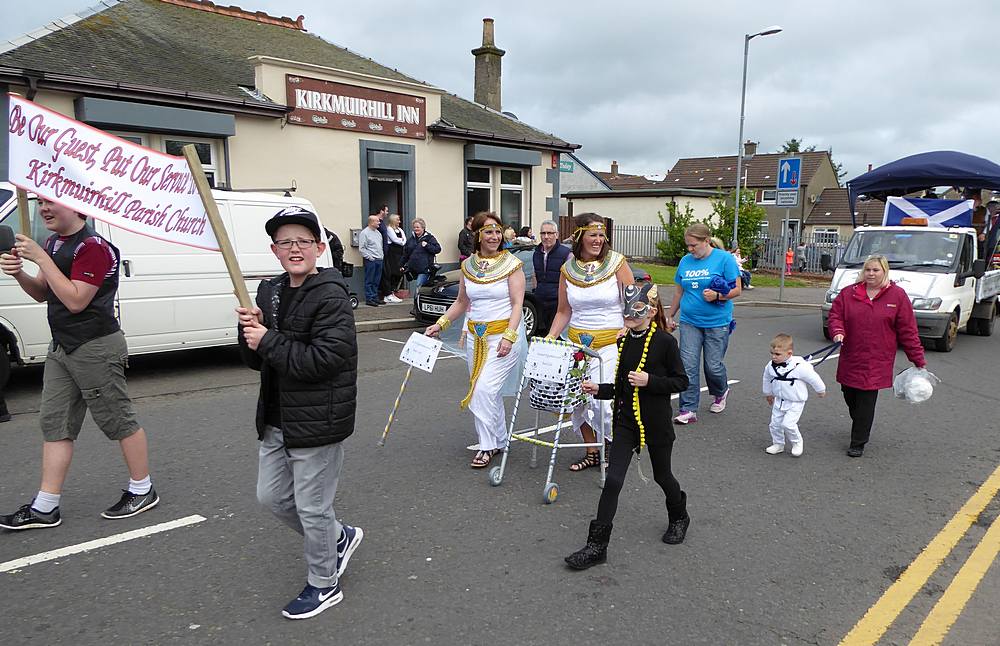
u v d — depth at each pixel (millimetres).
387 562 3912
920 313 10984
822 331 12750
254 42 15266
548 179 18094
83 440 5922
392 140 14695
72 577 3691
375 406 7211
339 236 14023
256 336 3061
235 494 4844
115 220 3582
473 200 16719
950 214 13070
